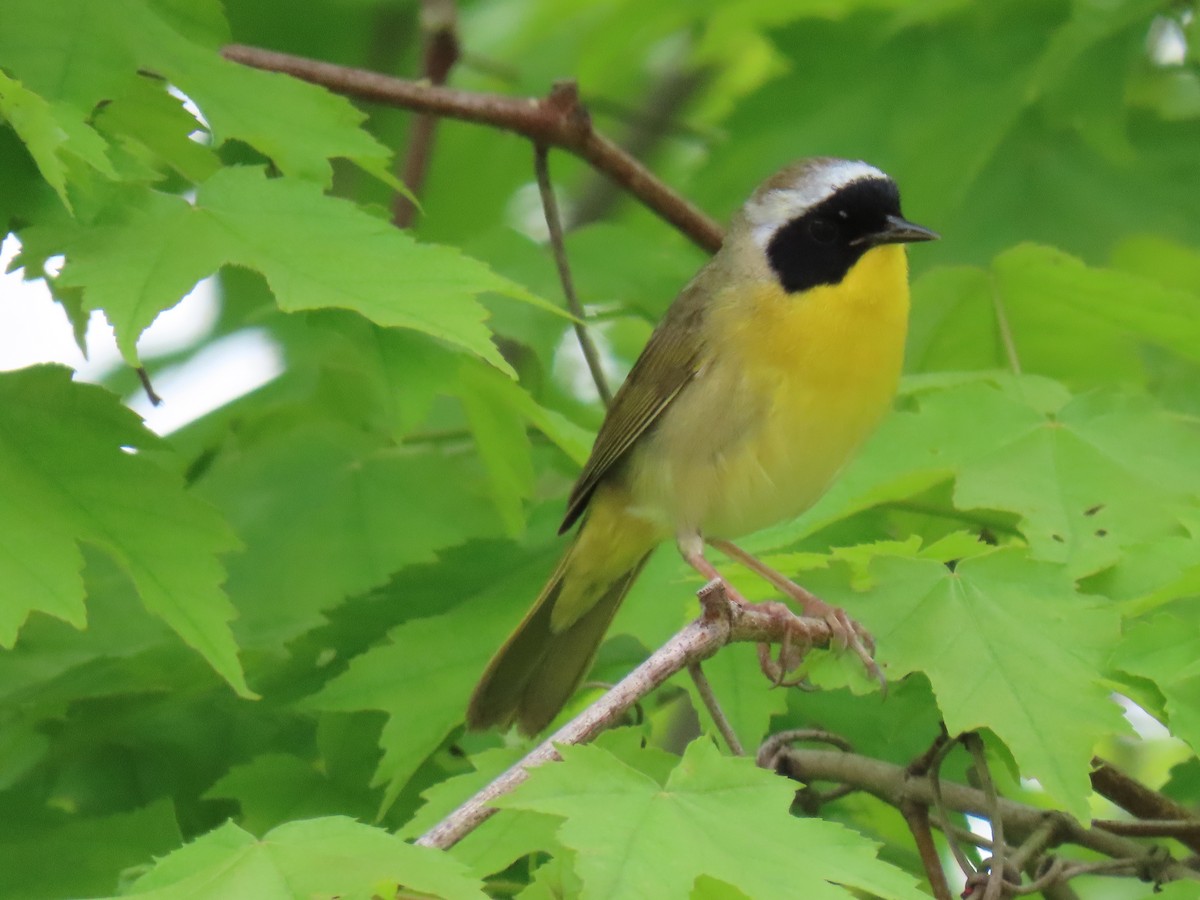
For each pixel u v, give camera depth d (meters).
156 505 7.41
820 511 9.30
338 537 11.11
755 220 10.11
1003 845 7.68
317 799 9.17
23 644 9.87
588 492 10.09
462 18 17.55
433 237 15.66
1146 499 8.39
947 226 13.23
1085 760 6.80
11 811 8.86
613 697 6.68
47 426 7.44
